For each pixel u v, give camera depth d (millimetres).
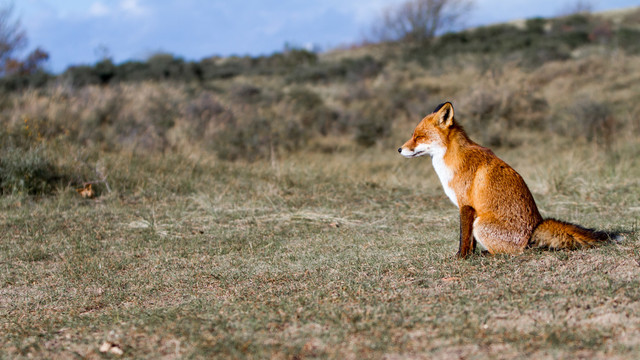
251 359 3541
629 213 8805
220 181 11578
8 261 6922
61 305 5359
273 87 33094
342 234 8047
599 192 10484
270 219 9086
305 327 4070
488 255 5664
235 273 6074
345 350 3594
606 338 3504
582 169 12453
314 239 7727
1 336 4473
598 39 39875
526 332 3695
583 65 30344
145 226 8594
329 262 6227
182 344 3900
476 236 5539
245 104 24906
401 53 43438
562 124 21344
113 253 7246
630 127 18625
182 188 10977
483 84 26766
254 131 19578
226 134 18391
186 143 15617
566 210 9445
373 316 4191
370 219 9180
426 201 10539
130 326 4422
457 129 5789
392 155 19547
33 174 10445
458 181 5660
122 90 20219
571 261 5133
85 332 4398
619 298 4125
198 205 9969
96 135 15164
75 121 15664
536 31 47094
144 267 6598
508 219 5434
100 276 6250
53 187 10578
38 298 5590
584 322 3795
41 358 3896
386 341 3688
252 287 5469
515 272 5000
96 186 10766
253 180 11742
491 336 3662
